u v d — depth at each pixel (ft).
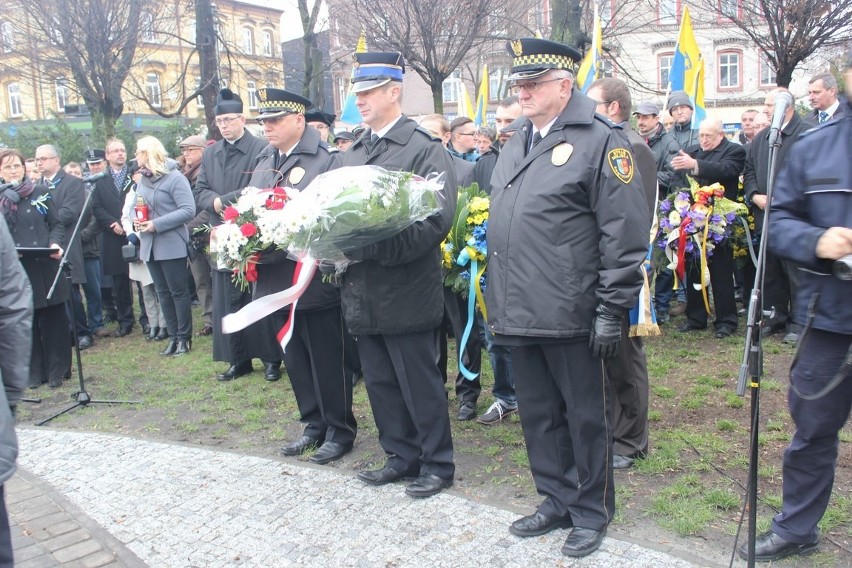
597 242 9.88
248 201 11.98
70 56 36.14
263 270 13.73
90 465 14.30
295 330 14.02
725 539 10.30
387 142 12.01
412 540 10.82
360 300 11.98
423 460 12.47
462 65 55.88
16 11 38.29
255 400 17.98
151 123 62.49
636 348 12.54
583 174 9.62
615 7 52.34
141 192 22.59
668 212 20.45
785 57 31.58
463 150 21.52
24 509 12.50
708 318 23.22
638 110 21.89
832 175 8.31
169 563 10.60
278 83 62.34
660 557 9.88
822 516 9.90
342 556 10.50
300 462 13.96
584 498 10.44
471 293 14.69
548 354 10.24
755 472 8.32
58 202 23.81
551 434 10.73
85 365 22.63
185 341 23.41
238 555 10.69
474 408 16.03
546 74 9.79
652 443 13.69
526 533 10.67
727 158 21.09
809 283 8.82
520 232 9.99
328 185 10.54
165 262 22.66
